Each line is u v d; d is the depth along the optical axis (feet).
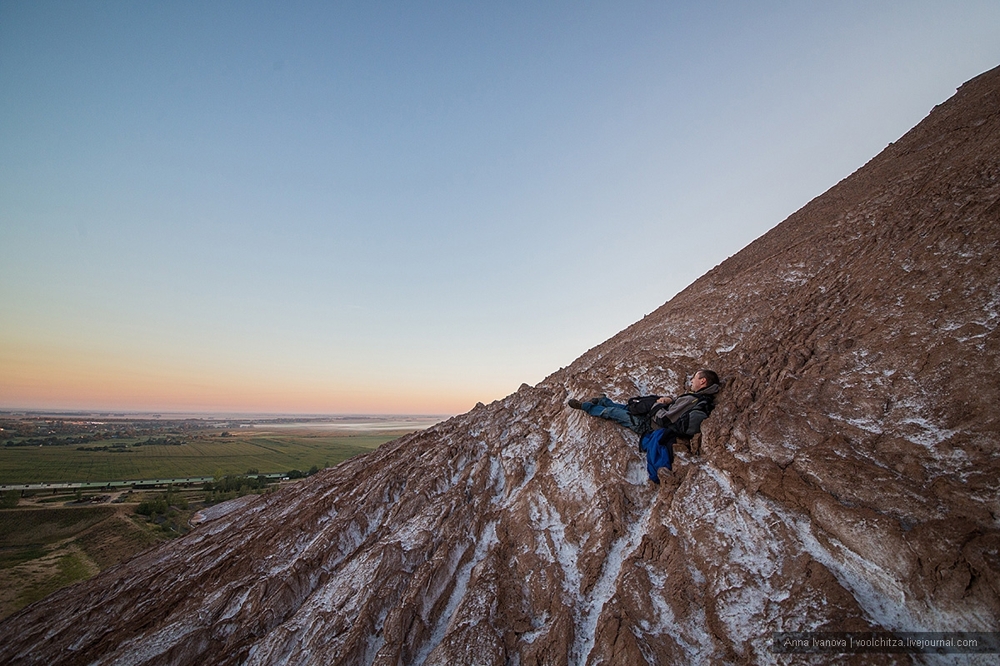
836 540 21.90
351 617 30.76
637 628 23.27
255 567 40.32
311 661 28.37
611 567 28.02
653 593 24.84
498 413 53.78
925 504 20.27
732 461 28.60
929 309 28.19
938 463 21.58
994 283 26.17
